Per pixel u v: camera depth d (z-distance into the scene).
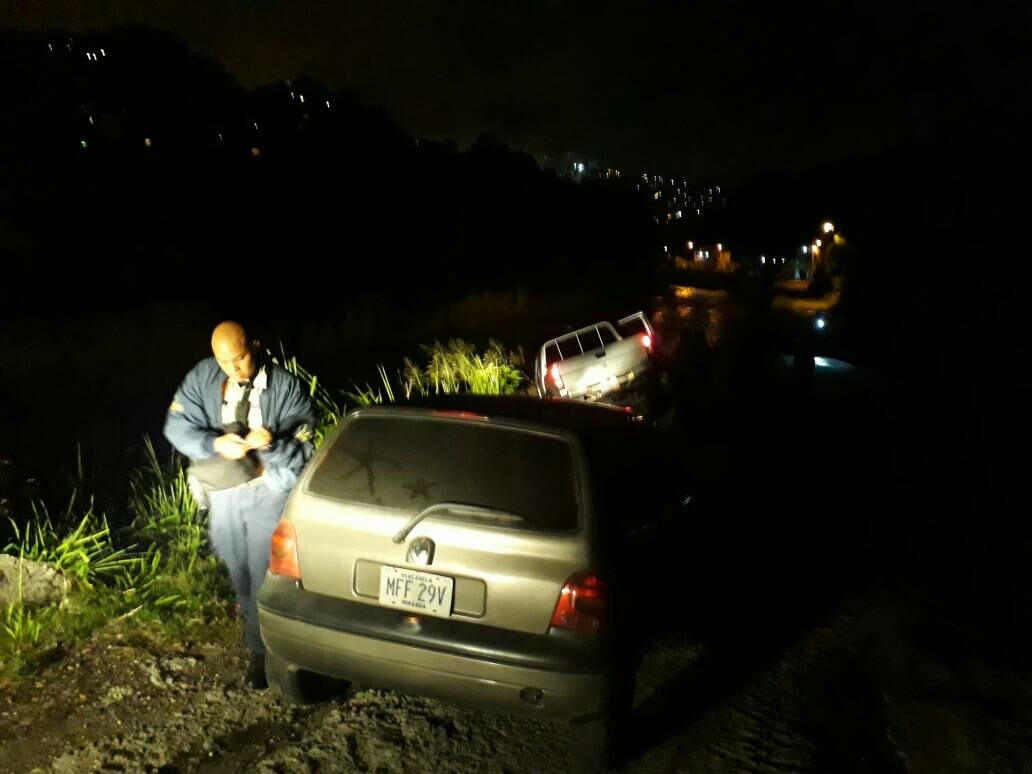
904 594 6.66
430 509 3.69
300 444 4.17
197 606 5.24
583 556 3.57
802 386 16.47
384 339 21.08
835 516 8.90
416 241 27.94
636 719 4.51
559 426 3.95
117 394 12.11
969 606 6.52
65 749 3.78
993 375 18.41
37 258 14.36
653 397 13.36
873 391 18.62
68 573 5.23
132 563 5.55
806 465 11.36
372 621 3.64
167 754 3.80
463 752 4.01
